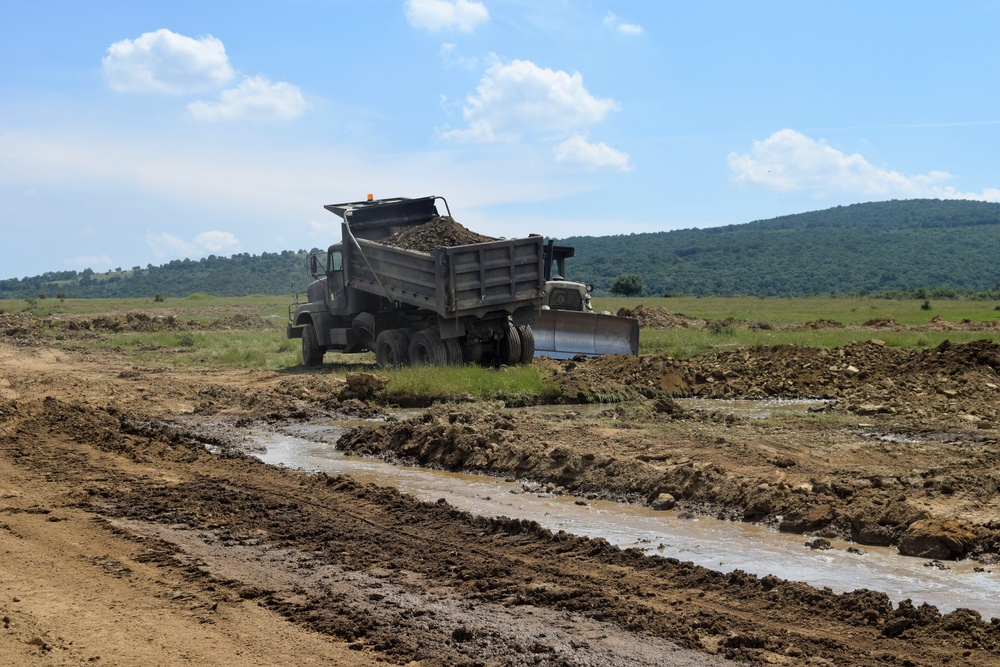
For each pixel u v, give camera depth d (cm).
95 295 17538
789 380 1977
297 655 561
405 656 561
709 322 4256
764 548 823
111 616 623
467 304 1966
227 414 1664
